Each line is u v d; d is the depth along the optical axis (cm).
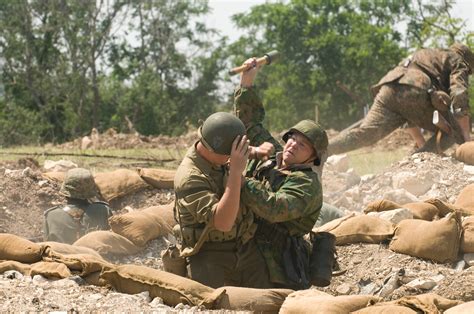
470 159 1291
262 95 6962
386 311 624
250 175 771
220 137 712
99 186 1202
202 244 746
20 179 1221
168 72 6581
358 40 6512
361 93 6550
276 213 729
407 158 1333
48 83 5834
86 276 747
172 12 6444
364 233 919
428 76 1436
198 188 725
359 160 1845
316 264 774
